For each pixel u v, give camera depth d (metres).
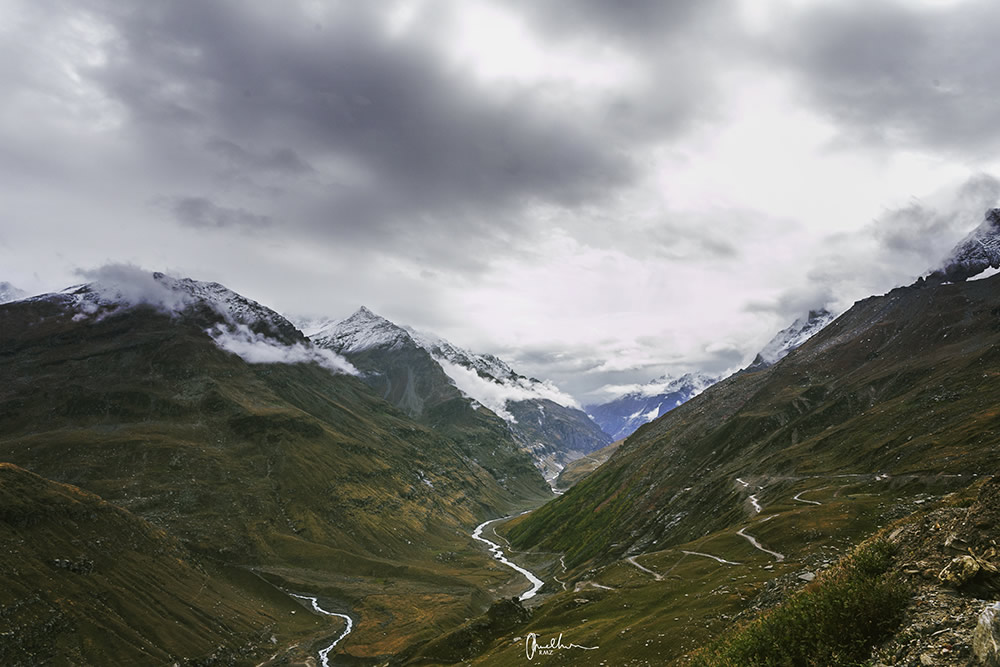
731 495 188.50
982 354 196.88
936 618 19.20
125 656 169.12
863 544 30.62
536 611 125.31
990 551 21.25
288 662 196.62
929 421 161.12
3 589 165.75
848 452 173.50
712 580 91.00
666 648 65.75
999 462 103.69
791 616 24.48
